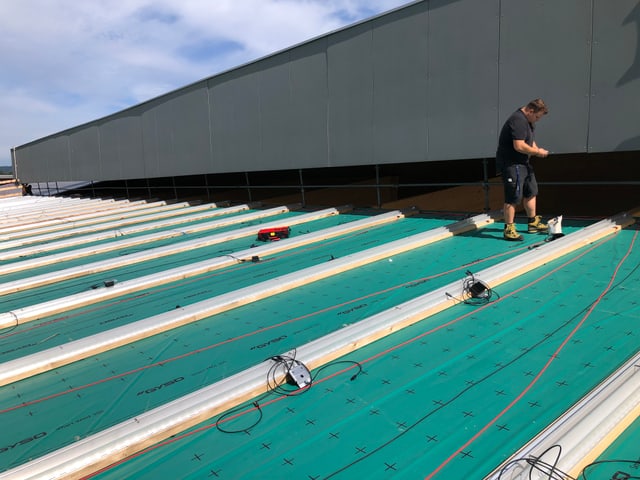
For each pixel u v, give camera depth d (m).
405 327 2.81
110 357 2.76
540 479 1.47
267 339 2.83
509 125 4.34
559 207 7.54
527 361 2.29
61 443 1.96
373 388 2.17
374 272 4.02
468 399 2.02
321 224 6.57
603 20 4.75
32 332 3.31
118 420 2.09
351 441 1.81
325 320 3.05
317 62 7.56
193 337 2.95
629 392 1.84
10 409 2.26
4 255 6.16
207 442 1.88
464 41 5.81
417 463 1.66
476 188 8.26
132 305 3.73
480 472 1.58
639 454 1.60
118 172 13.70
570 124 5.09
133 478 1.70
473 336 2.62
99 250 5.98
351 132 7.23
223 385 2.18
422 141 6.38
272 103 8.47
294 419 1.98
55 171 17.70
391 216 6.33
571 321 2.68
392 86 6.61
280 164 8.50
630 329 2.51
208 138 10.09
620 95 4.71
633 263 3.57
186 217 8.34
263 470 1.69
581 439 1.62
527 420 1.84
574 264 3.68
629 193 6.92
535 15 5.20
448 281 3.57
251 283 4.04
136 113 12.41
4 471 1.75
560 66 5.09
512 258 3.82
